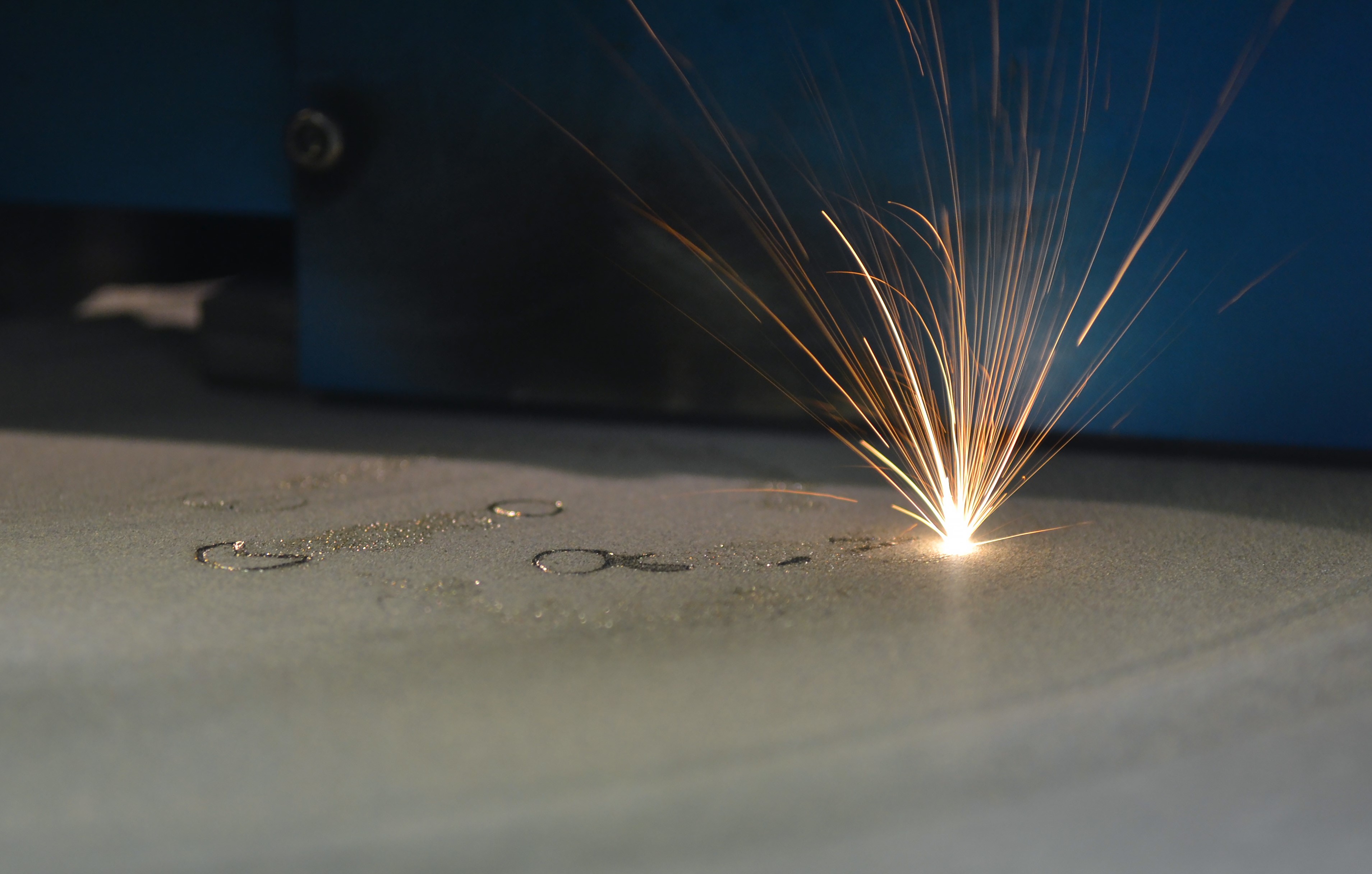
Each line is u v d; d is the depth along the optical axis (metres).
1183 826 0.20
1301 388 0.30
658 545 0.26
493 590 0.24
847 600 0.24
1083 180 0.30
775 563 0.25
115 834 0.20
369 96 0.32
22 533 0.26
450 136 0.32
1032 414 0.31
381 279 0.33
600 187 0.31
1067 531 0.27
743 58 0.30
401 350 0.33
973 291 0.30
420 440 0.31
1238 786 0.20
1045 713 0.21
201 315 0.35
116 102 0.34
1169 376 0.30
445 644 0.23
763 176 0.31
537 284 0.32
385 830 0.20
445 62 0.31
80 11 0.33
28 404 0.33
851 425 0.31
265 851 0.20
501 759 0.21
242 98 0.33
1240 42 0.29
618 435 0.32
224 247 0.45
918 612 0.24
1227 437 0.30
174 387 0.35
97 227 0.43
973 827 0.20
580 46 0.31
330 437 0.31
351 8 0.31
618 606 0.24
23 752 0.21
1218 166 0.29
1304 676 0.22
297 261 0.33
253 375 0.35
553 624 0.23
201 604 0.24
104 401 0.33
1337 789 0.20
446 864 0.20
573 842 0.20
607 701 0.22
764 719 0.21
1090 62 0.29
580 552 0.26
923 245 0.30
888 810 0.20
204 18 0.33
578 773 0.21
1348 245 0.29
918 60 0.30
